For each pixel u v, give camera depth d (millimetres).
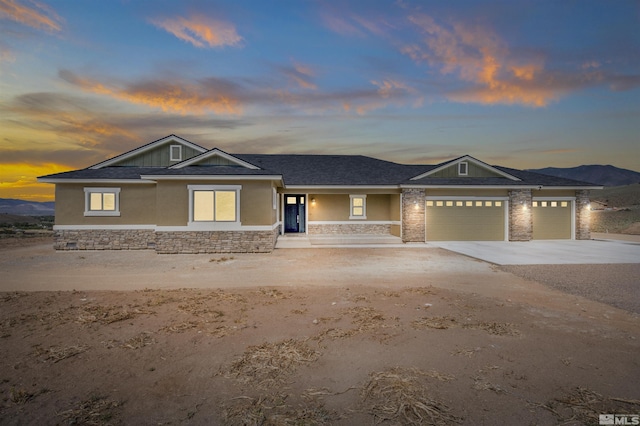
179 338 5305
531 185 18875
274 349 4895
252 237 14922
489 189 19125
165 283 9125
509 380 4020
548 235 19859
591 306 6984
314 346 5008
